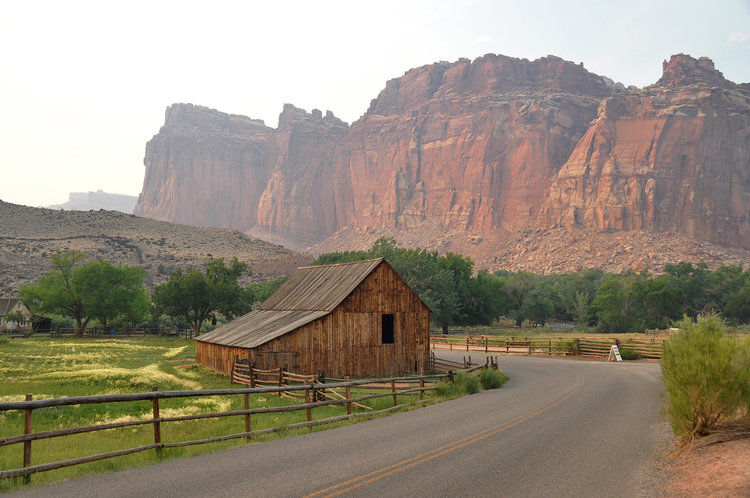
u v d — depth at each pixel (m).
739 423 10.39
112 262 132.62
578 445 10.96
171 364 37.12
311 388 14.41
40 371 30.66
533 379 26.97
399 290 32.28
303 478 8.30
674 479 8.36
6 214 156.62
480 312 90.44
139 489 7.69
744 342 10.30
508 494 7.61
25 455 8.30
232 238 178.00
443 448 10.57
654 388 22.27
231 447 10.81
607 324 91.69
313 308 31.89
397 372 31.69
